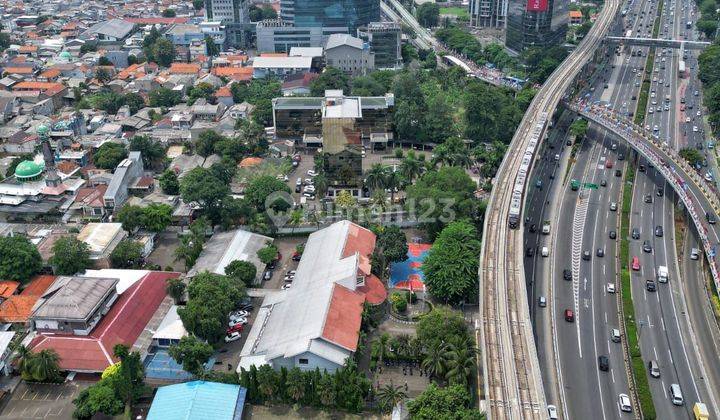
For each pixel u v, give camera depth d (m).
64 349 165.25
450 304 195.00
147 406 154.50
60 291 175.50
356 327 172.38
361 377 154.50
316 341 162.25
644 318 191.12
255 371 154.50
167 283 191.12
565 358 173.62
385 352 169.38
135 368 153.88
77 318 167.75
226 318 178.50
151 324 179.12
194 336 171.50
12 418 151.25
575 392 161.38
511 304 177.75
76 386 161.00
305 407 155.75
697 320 191.00
